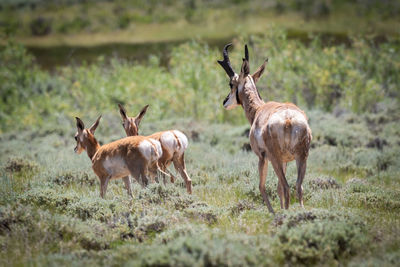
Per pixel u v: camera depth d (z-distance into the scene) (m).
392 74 69.25
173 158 30.62
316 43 74.31
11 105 72.19
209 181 33.78
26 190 29.66
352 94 62.75
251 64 65.19
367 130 50.41
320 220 20.66
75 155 42.91
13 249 19.98
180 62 72.62
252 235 21.11
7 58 80.69
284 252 18.62
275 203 27.36
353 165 38.56
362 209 25.27
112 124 59.47
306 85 65.62
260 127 24.83
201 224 21.94
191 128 52.88
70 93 74.31
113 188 32.09
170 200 26.08
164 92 65.31
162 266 16.75
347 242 18.92
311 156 41.66
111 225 22.78
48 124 61.53
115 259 18.70
